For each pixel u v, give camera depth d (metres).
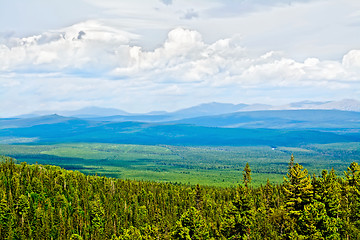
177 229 84.44
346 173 104.12
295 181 80.44
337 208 87.62
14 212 171.12
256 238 91.81
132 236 148.88
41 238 161.50
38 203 191.88
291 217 80.88
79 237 166.38
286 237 80.50
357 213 96.38
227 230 95.56
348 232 85.56
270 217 95.94
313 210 74.50
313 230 72.25
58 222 175.50
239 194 94.69
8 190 197.88
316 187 87.00
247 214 91.69
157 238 127.62
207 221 133.38
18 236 161.38
